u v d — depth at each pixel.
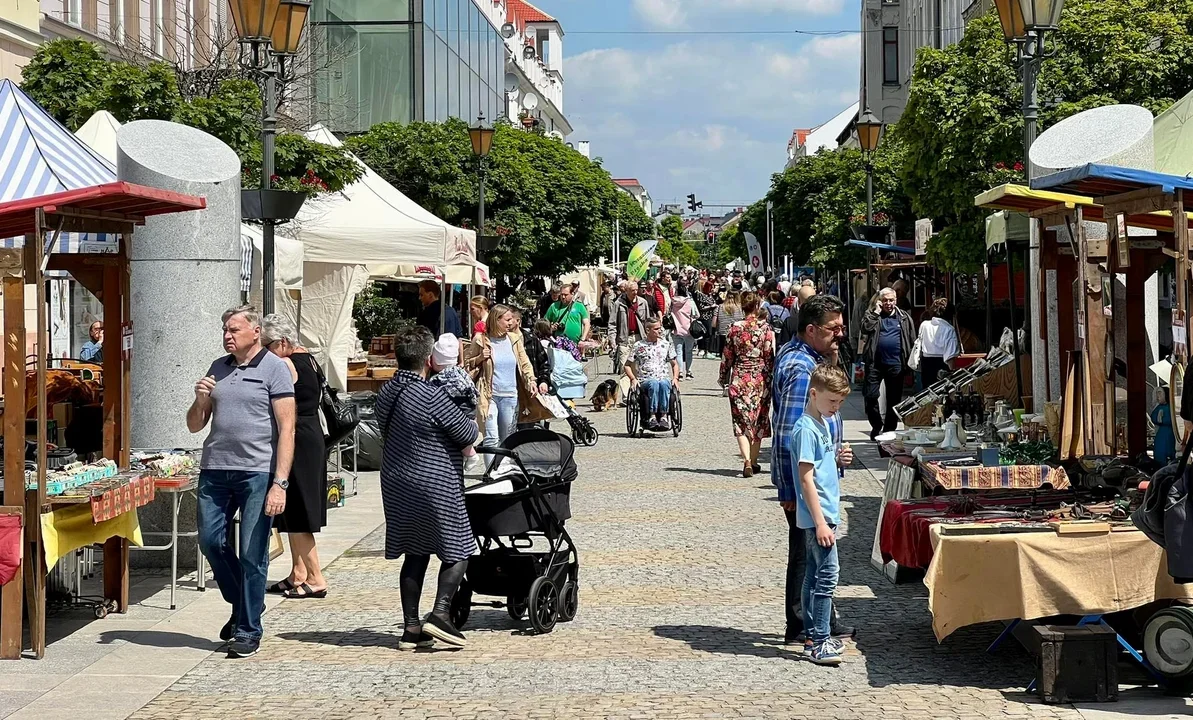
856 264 43.25
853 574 10.01
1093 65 22.70
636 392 20.12
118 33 26.78
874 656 7.69
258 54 12.85
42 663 7.77
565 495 8.74
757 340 15.50
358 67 38.31
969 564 7.02
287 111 28.39
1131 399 9.11
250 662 7.77
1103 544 6.96
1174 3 23.25
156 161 10.45
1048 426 9.50
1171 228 8.99
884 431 18.20
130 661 7.80
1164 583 6.98
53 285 21.66
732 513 12.91
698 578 9.95
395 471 7.99
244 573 7.93
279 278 16.50
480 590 8.59
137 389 10.66
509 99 81.69
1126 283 9.31
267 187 12.78
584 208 46.38
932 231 29.34
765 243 95.00
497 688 7.14
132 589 9.85
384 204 18.86
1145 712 6.56
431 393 7.96
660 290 32.28
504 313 15.84
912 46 60.81
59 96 18.91
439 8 41.94
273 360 8.05
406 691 7.11
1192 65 22.44
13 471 7.77
